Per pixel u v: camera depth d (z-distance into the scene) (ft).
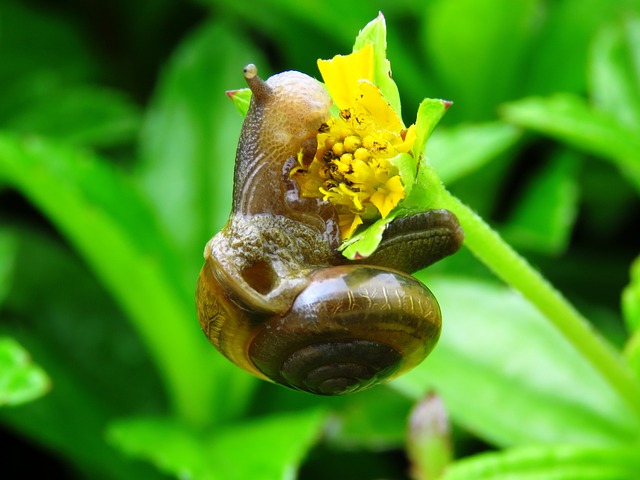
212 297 0.53
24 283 0.74
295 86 0.52
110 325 0.74
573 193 0.72
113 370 0.74
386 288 0.52
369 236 0.52
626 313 0.66
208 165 0.75
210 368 0.70
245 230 0.52
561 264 0.75
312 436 0.64
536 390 0.66
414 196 0.53
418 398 0.66
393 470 0.71
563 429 0.65
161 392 0.74
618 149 0.69
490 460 0.61
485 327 0.68
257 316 0.52
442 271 0.73
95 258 0.67
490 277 0.73
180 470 0.63
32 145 0.66
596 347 0.59
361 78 0.53
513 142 0.74
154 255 0.66
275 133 0.52
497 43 0.75
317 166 0.53
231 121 0.75
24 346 0.71
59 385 0.71
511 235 0.71
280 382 0.54
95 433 0.70
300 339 0.52
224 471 0.63
